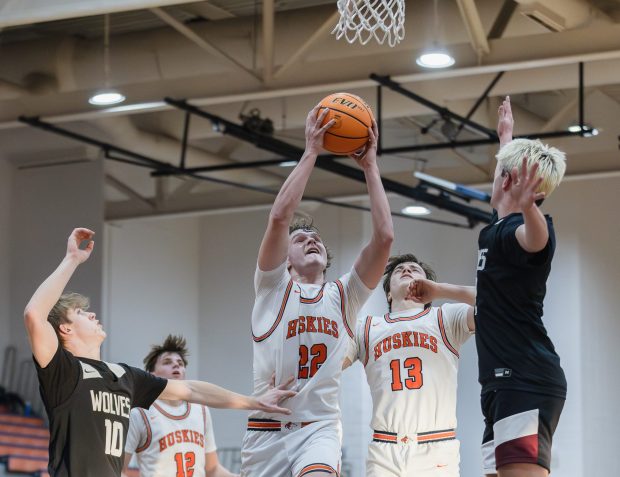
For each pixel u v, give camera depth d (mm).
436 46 12617
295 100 17375
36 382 20016
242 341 22297
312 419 6152
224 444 21719
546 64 13367
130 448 8594
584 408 18250
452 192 17094
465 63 13516
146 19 17156
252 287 22375
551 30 14047
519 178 4965
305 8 14961
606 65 15453
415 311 7488
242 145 20594
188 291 22688
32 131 20406
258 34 15383
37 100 15672
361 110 6152
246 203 20016
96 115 15398
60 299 5922
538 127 17531
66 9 10133
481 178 18328
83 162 19984
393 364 7262
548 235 5160
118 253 20688
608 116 17219
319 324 6238
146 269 21438
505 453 5152
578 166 16969
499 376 5230
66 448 5477
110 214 20156
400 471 7117
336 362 6238
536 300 5297
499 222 5383
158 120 18891
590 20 13438
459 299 6633
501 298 5297
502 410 5203
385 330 7379
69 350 5848
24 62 16500
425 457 7137
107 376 5738
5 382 20203
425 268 7945
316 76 14047
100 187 19781
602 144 17312
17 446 17656
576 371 18391
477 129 15250
